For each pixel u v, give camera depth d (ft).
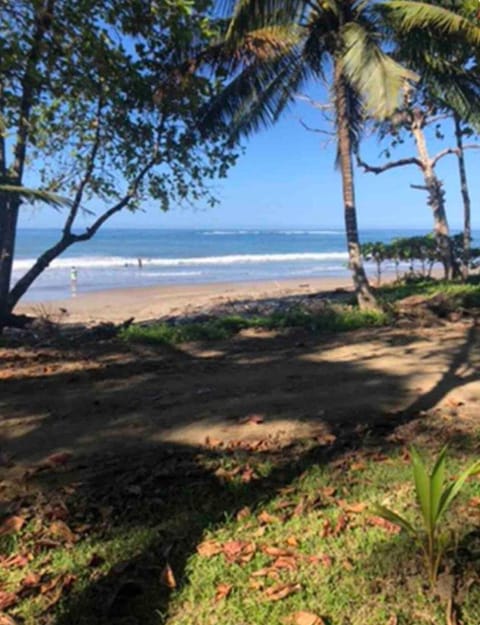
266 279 74.69
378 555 8.09
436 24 27.32
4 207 29.86
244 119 34.40
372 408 15.25
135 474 11.27
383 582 7.48
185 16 25.45
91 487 10.78
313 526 9.09
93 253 130.93
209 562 8.21
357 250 32.63
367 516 9.27
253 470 11.39
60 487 10.83
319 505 9.87
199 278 75.87
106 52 25.30
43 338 27.22
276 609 7.09
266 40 30.50
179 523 9.43
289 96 35.29
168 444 13.03
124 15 25.27
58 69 25.17
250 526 9.23
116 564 8.24
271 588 7.48
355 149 38.06
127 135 30.63
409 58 30.40
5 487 10.92
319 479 10.93
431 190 51.21
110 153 31.58
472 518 8.91
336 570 7.82
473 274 52.90
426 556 7.45
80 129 30.60
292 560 8.13
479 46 28.50
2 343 25.50
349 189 32.58
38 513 9.78
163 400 16.51
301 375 19.07
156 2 24.76
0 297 30.73
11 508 10.02
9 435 13.84
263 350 23.50
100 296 54.90
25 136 28.40
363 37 26.73
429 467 11.15
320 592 7.37
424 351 22.39
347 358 21.58
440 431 13.19
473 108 32.83
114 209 32.96
